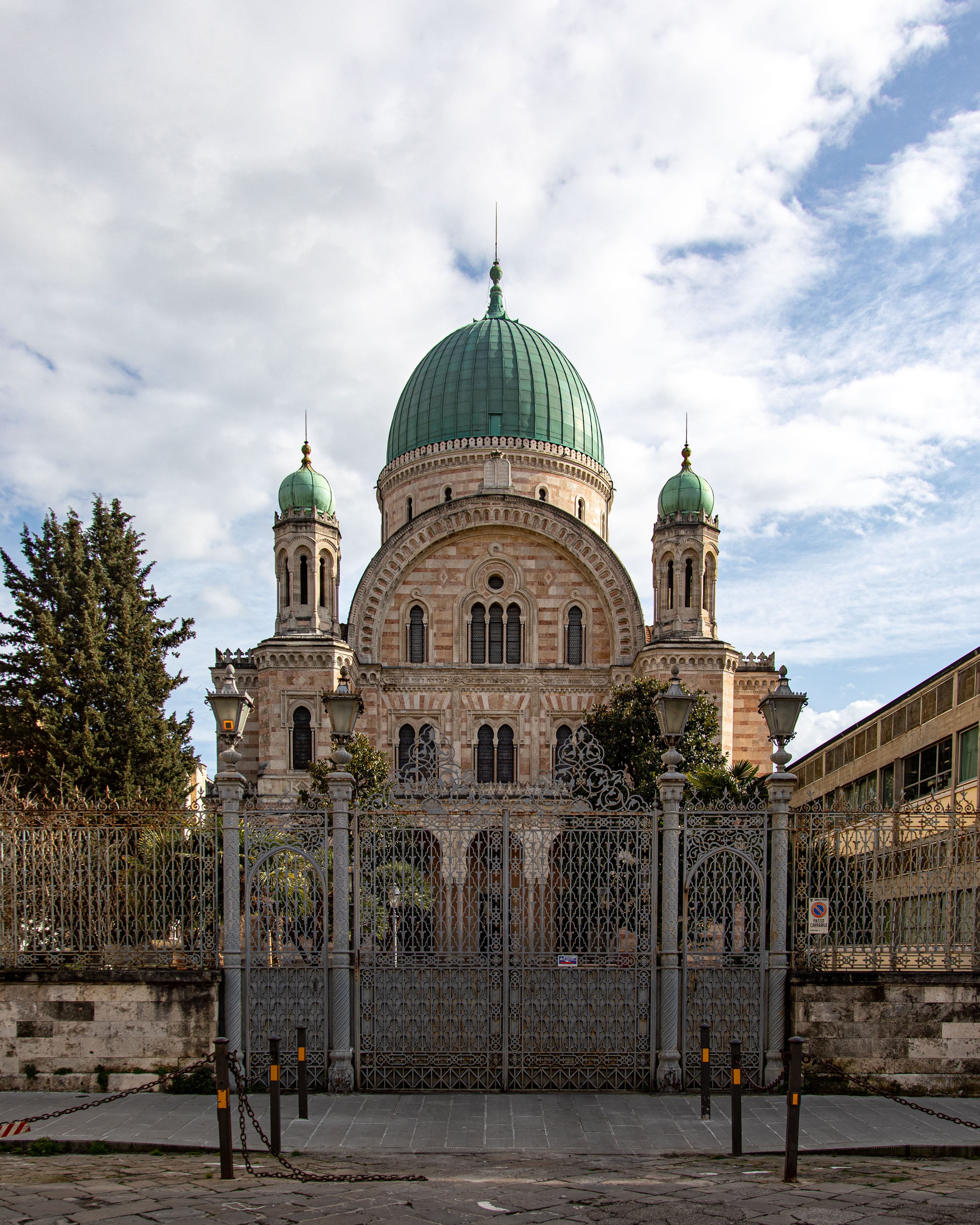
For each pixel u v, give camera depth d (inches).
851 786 2354.8
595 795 1233.4
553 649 2267.5
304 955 842.8
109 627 1780.3
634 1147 671.8
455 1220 472.1
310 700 2122.3
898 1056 813.2
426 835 877.8
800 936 863.7
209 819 857.5
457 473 2615.7
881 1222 468.8
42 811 860.6
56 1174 579.8
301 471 2285.9
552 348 2812.5
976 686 1657.2
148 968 826.8
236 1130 705.6
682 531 2215.8
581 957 841.5
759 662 2343.8
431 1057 824.9
